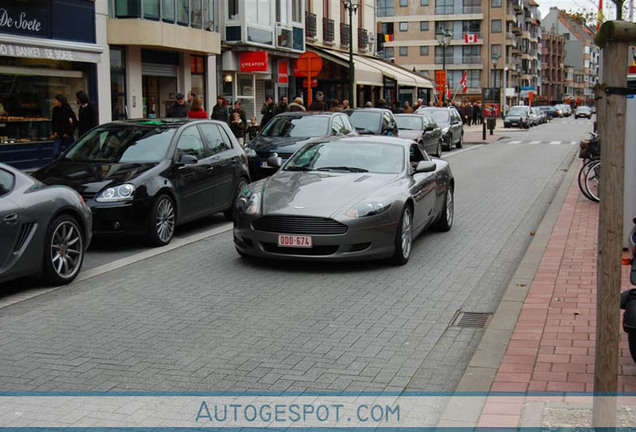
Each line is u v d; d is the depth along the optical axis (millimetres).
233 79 29062
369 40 44406
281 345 5824
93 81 21312
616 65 3410
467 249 9758
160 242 9969
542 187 17031
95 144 10742
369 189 8688
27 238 7258
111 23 21781
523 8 113938
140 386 4973
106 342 5902
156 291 7559
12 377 5148
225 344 5848
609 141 3488
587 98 181750
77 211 7938
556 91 158750
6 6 18016
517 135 45625
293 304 7043
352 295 7387
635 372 5023
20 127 18938
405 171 9453
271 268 8602
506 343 5715
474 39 91625
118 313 6738
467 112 58031
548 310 6562
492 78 96188
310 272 8391
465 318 6633
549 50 151500
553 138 41594
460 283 7922
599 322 3629
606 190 3529
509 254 9453
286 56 32281
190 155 10547
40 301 7172
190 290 7590
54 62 20000
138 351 5680
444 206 10875
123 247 9969
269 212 8312
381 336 6078
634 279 5055
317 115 16828
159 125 10969
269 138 16078
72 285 7840
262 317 6602
